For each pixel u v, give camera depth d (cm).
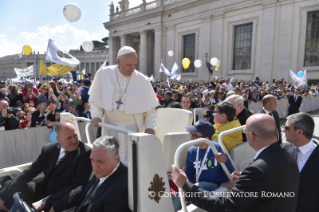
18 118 550
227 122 333
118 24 3444
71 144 269
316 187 230
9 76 5269
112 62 3609
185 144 217
